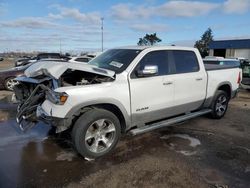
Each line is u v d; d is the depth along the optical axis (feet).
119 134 12.46
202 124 17.60
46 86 12.19
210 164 11.44
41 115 11.57
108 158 11.91
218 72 17.89
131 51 13.98
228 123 17.98
